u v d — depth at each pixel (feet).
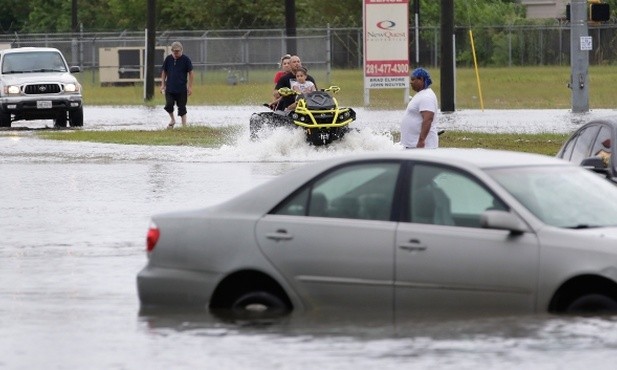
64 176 274.98
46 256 165.48
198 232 120.37
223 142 362.33
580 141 178.70
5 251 170.19
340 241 115.75
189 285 120.37
